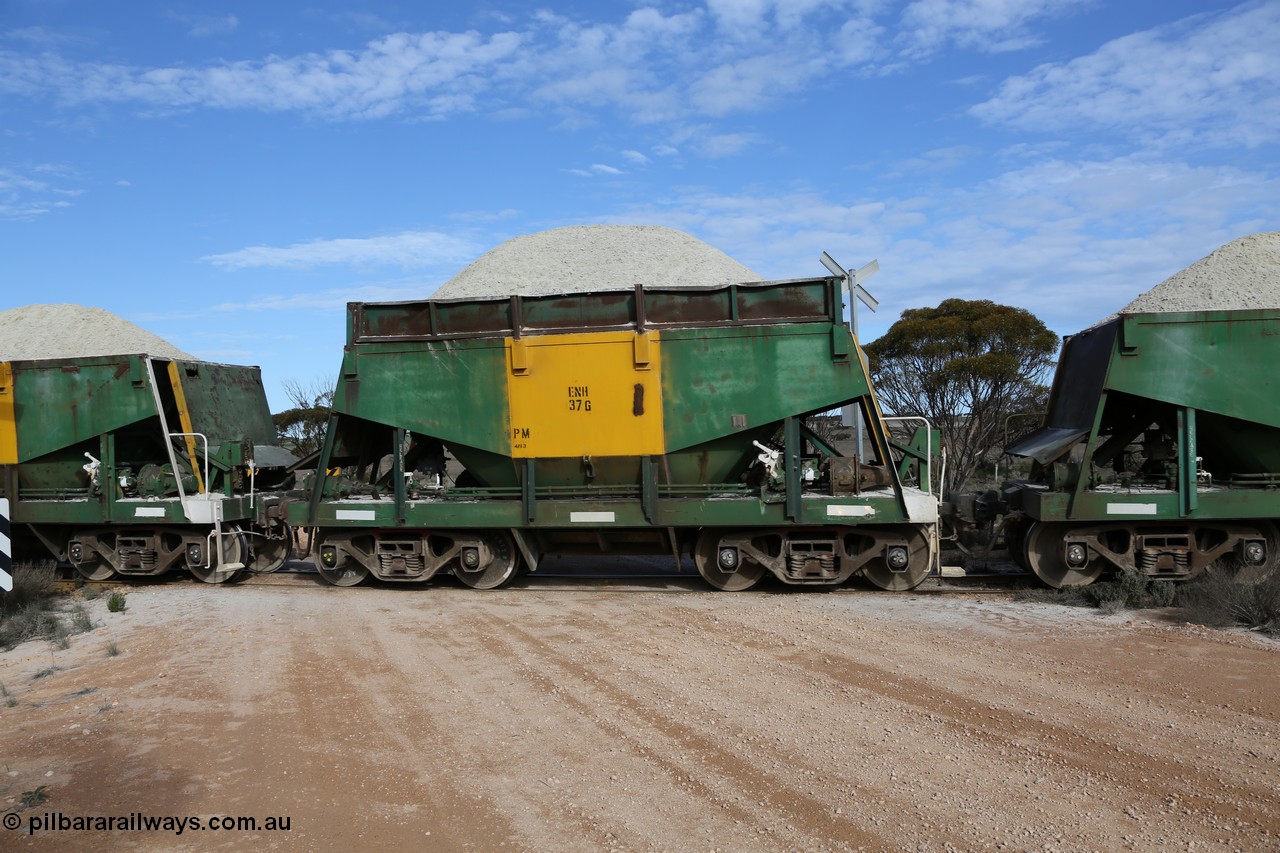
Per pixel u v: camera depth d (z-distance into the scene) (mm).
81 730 6227
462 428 11445
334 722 6305
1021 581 11367
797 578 10891
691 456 11070
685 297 11102
